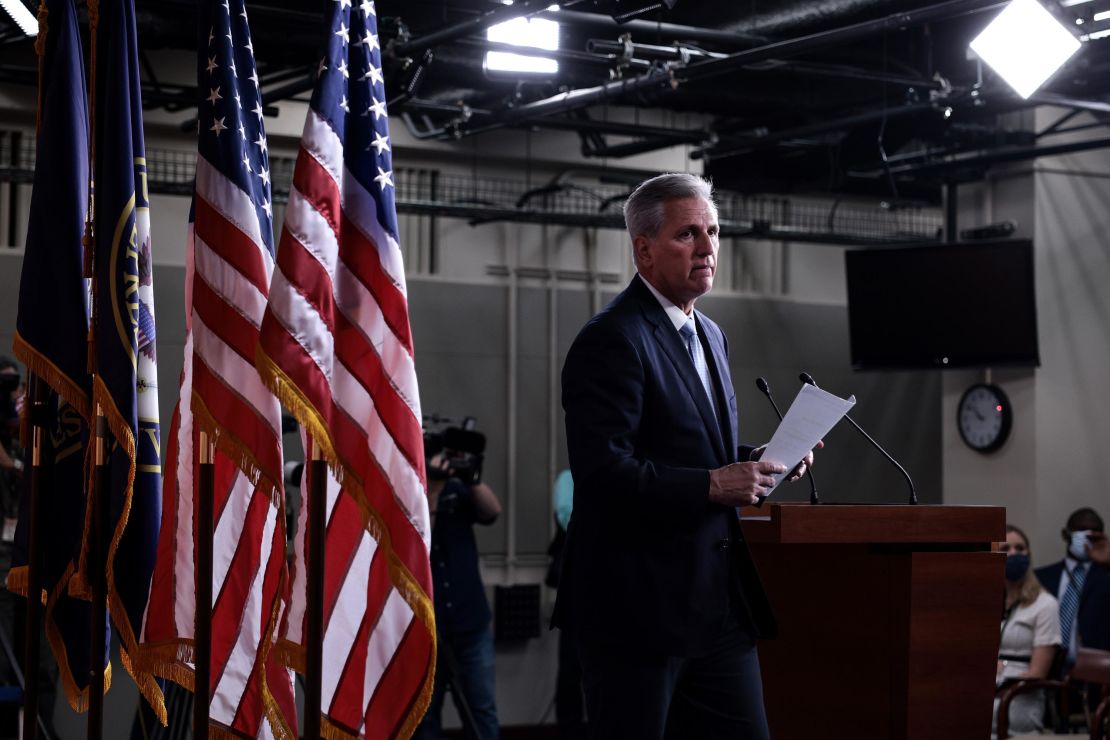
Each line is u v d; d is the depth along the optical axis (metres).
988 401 9.51
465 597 7.00
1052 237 9.36
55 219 3.53
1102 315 9.51
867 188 9.63
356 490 2.75
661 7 5.28
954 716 3.13
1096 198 9.55
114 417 3.23
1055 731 6.36
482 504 7.08
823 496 9.85
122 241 3.32
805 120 8.56
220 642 3.15
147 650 3.21
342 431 2.77
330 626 2.85
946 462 9.85
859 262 9.14
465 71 7.35
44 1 3.64
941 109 7.46
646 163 9.55
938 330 8.92
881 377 10.11
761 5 7.07
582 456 2.68
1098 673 5.45
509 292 9.25
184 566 3.24
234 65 3.25
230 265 3.07
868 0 6.80
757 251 9.95
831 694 3.32
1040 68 5.99
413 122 8.71
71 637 3.53
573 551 2.82
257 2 6.75
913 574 3.11
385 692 2.78
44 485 3.53
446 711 8.62
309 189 2.78
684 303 2.89
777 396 9.86
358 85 2.91
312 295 2.74
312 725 2.63
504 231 9.29
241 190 3.12
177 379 8.32
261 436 2.95
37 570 3.48
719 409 2.91
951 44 7.88
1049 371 9.30
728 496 2.63
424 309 9.04
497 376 9.20
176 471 3.32
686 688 2.80
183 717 5.97
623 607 2.70
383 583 2.83
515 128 8.91
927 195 9.92
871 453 10.00
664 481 2.62
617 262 9.55
